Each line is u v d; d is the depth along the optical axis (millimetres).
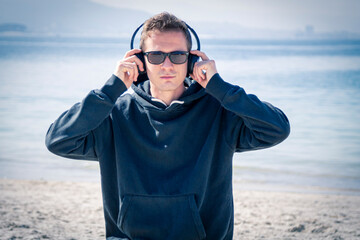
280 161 9977
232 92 2271
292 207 6297
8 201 6340
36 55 68062
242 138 2414
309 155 10492
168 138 2371
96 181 8320
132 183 2348
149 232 2334
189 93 2424
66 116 2299
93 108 2258
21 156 10414
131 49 2471
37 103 18969
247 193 7324
